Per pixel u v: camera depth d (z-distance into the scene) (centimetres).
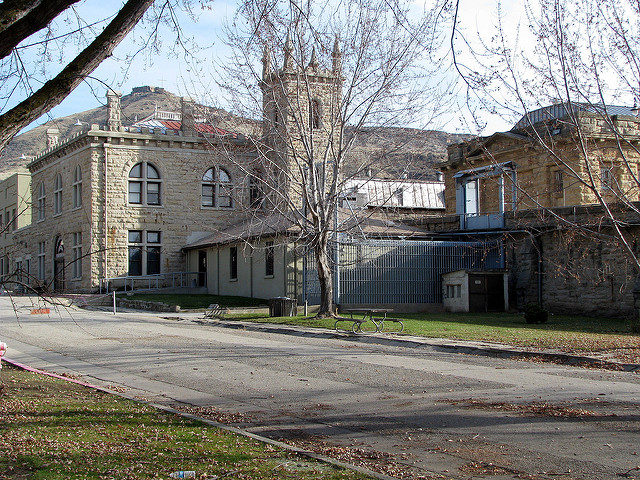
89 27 861
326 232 2612
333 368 1373
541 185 3409
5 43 658
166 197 4272
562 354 1506
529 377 1239
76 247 4319
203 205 4375
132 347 1786
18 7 634
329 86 2761
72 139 4238
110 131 4144
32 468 613
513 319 2586
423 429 836
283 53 2520
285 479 586
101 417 852
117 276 4138
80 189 4303
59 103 692
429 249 3159
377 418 903
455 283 3062
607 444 752
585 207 2628
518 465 677
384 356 1578
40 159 4781
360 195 3478
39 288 1030
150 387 1177
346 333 2114
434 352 1675
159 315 2994
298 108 2592
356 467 638
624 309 2516
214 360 1511
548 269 2873
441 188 5688
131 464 629
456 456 712
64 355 1631
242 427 856
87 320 2727
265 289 3425
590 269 2672
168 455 665
